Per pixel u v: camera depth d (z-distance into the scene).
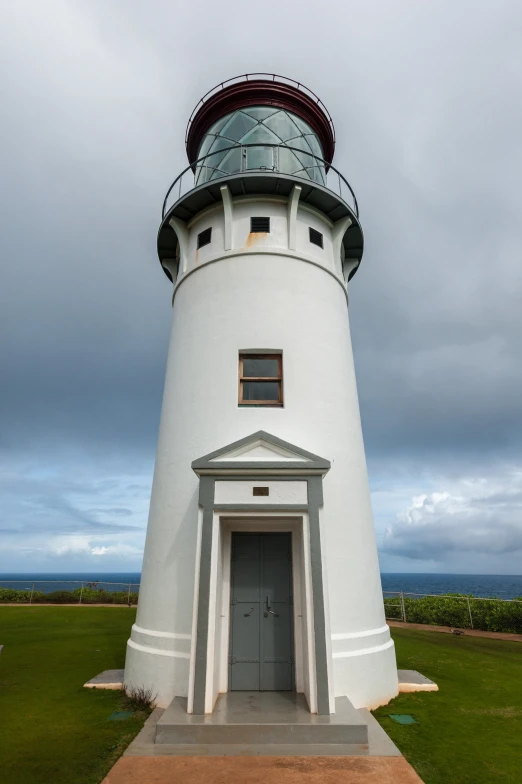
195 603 7.47
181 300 11.38
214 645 7.44
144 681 8.39
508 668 11.52
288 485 7.99
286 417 9.55
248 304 10.31
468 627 18.72
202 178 12.98
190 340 10.57
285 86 12.95
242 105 12.99
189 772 5.76
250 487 7.99
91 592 27.14
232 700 7.74
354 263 13.38
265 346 9.98
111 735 6.94
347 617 8.58
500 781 5.75
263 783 5.52
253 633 8.63
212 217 11.50
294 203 10.92
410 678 9.95
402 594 21.30
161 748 6.39
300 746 6.46
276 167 11.85
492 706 8.51
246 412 9.54
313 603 7.42
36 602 27.00
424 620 20.31
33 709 8.06
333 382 10.31
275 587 8.85
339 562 8.89
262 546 9.04
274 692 8.23
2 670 10.75
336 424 9.97
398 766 5.97
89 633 15.80
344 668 8.12
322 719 6.82
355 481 9.82
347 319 11.99
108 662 11.51
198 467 8.01
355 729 6.61
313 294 10.78
